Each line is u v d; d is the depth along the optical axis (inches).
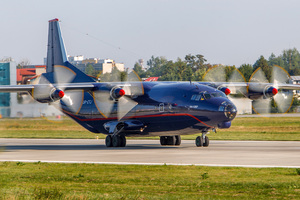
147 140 5251.0
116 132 4136.3
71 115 4667.8
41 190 1950.1
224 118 3690.9
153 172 2500.0
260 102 4552.2
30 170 2662.4
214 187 2097.7
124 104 4163.4
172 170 2546.8
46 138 5733.3
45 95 3922.2
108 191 2036.2
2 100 4542.3
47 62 4985.2
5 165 2866.6
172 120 3917.3
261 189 2037.4
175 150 3654.0
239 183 2151.8
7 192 1980.8
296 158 2994.6
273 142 4510.3
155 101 4013.3
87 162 2923.2
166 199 1847.9
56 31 4918.8
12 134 6210.6
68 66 4761.3
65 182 2283.5
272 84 4439.0
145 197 1886.1
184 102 3848.4
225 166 2632.9
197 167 2618.1
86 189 2092.8
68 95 4500.5
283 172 2429.9
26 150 3934.5
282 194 1934.1
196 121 3806.6
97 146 4365.2
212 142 4554.6
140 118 4104.3
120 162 2886.3
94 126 4530.0
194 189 2063.2
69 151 3754.9
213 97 3784.5
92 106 4461.1
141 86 4089.6
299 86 4559.5
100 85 4111.7
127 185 2178.9
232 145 4133.9
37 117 5000.0
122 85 4072.3
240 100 4559.5
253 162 2797.7
